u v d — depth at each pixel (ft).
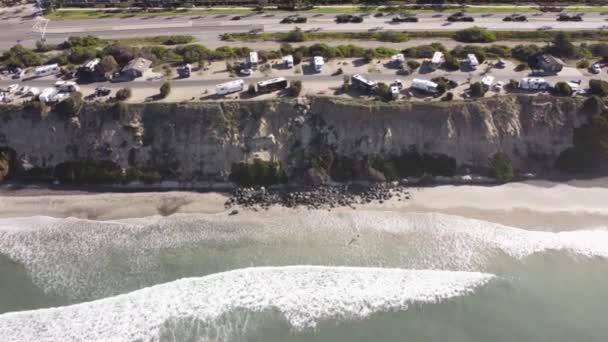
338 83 246.68
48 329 156.15
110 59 251.19
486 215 201.46
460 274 176.65
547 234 192.75
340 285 172.24
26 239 189.57
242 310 163.73
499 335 156.87
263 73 254.68
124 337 154.51
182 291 169.27
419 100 233.14
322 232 193.98
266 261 181.88
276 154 222.48
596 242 189.16
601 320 161.17
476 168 221.05
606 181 216.74
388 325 159.74
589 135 222.89
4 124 226.17
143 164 220.23
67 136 224.53
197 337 155.43
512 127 226.99
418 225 196.65
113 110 225.35
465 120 225.56
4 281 172.86
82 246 186.70
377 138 224.12
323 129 226.99
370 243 189.16
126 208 204.44
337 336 156.46
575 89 238.48
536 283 173.68
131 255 183.21
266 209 205.05
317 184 215.51
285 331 157.79
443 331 157.99
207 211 203.72
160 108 226.99
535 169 221.87
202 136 222.28
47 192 213.05
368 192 212.23
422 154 222.89
